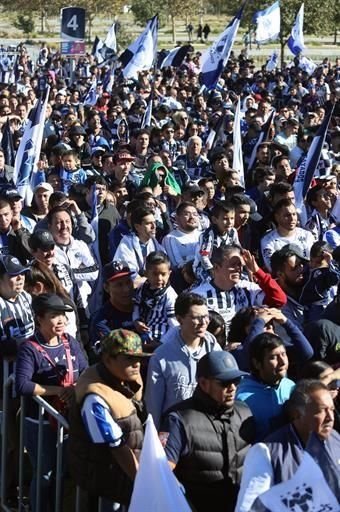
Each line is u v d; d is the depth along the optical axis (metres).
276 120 26.75
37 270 9.37
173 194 15.47
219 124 23.16
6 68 47.75
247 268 9.91
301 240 12.70
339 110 30.08
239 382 7.14
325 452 6.17
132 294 9.51
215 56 27.52
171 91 34.44
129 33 77.31
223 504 6.95
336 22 70.00
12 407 8.52
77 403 6.98
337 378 7.67
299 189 15.03
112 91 36.12
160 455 6.31
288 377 8.74
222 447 6.89
